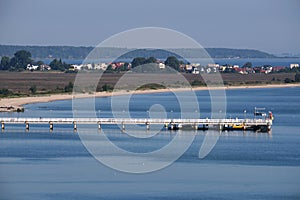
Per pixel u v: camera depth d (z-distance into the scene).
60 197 136.25
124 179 151.25
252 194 140.12
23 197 135.38
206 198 136.75
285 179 153.12
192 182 149.38
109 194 138.50
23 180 149.00
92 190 141.25
